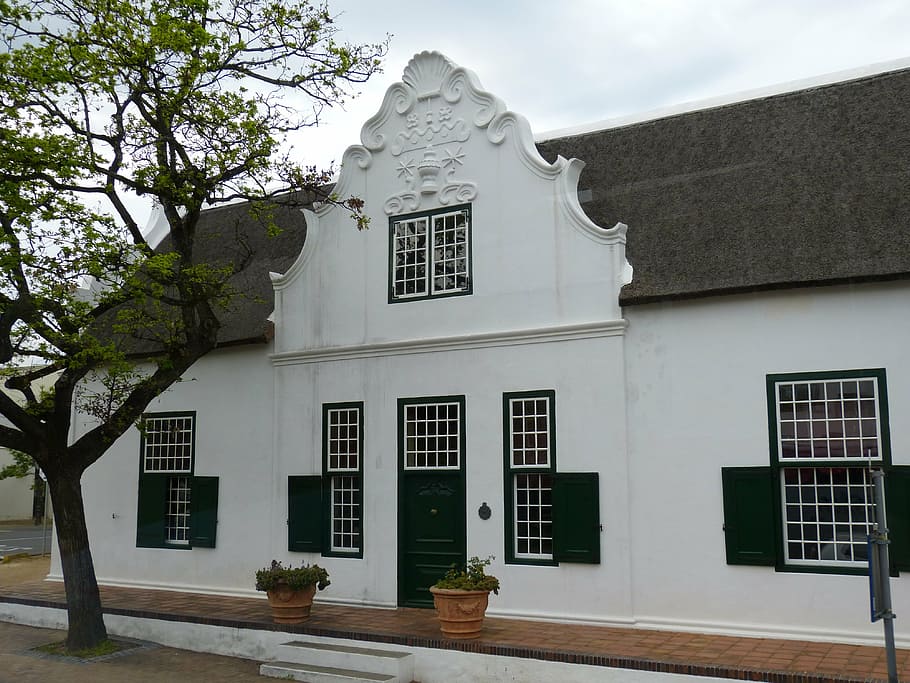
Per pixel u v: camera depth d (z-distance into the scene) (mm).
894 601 9258
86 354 10570
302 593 11227
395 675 9578
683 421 10547
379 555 12375
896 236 9695
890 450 9438
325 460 13047
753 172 11281
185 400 14719
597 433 10992
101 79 10625
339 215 13477
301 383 13477
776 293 10203
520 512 11531
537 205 11789
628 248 11414
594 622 10648
